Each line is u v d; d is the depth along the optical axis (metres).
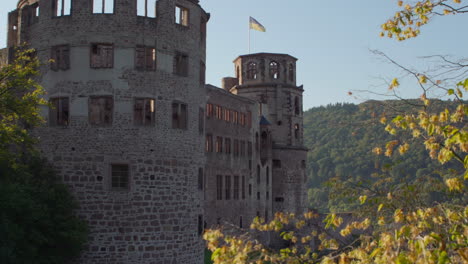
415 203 16.47
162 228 31.84
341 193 18.72
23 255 27.12
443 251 9.89
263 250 14.52
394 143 13.81
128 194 31.20
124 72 32.06
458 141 10.72
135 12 32.66
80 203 31.08
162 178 32.16
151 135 32.03
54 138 31.97
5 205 26.56
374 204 17.58
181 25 34.25
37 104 30.62
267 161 68.06
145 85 32.28
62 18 32.81
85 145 31.50
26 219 27.45
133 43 32.34
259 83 71.75
